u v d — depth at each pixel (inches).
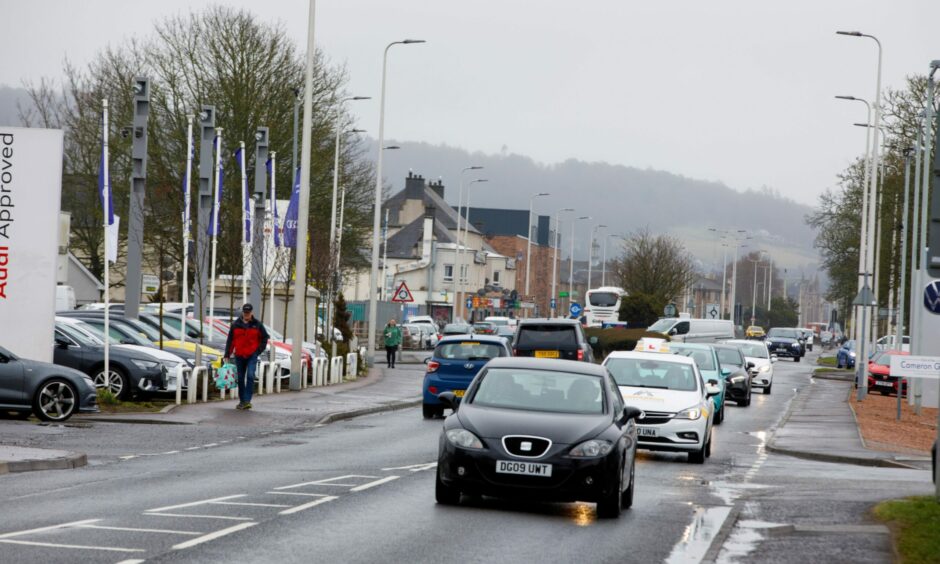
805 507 1240.8
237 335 2356.1
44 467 1405.0
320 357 3415.4
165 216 4906.5
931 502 1190.9
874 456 1974.7
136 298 2923.2
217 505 1133.7
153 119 4980.3
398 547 942.4
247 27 5128.0
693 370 1969.7
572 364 1325.0
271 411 2383.1
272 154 3417.8
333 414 2375.7
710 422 1920.5
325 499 1204.5
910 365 1230.9
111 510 1081.4
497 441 1162.6
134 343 2556.6
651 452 2005.4
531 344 3048.7
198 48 5103.3
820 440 2244.1
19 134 2176.4
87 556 847.1
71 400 1966.0
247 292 4247.0
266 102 5078.7
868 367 4077.3
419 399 2992.1
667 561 941.8
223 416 2226.9
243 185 3287.4
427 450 1791.3
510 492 1153.4
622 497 1249.4
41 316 2181.3
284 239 3430.1
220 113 4990.2
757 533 1072.2
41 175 2182.6
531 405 1243.8
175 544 910.4
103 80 5172.2
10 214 2178.9
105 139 2388.0
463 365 2476.6
